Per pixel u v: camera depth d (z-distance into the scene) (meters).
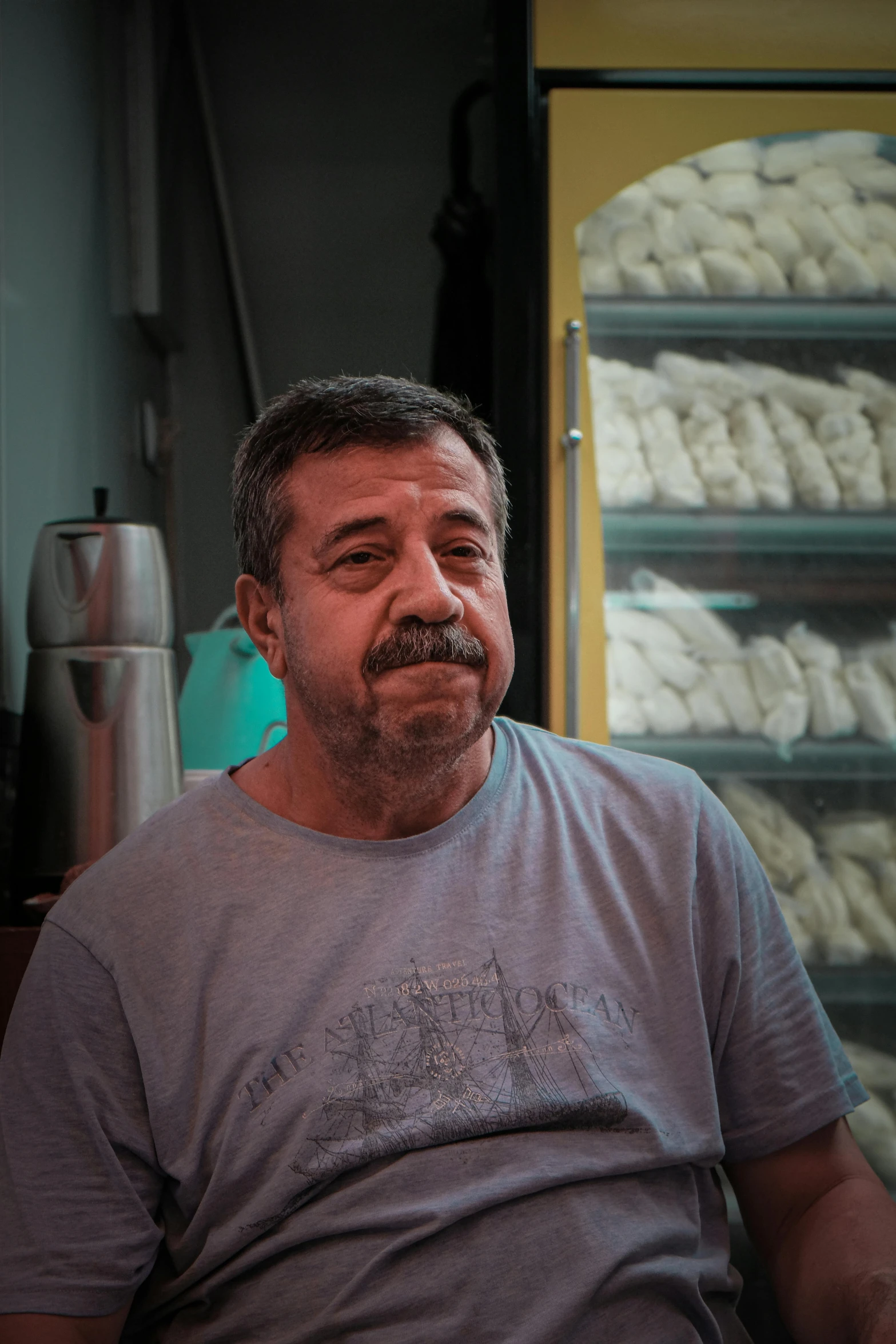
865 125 1.95
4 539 1.74
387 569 0.97
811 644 2.02
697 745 1.95
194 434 2.44
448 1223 0.89
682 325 2.03
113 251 2.31
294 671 1.00
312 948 0.96
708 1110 0.98
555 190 1.92
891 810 2.01
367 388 1.03
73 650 1.49
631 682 1.98
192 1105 0.94
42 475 1.91
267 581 1.05
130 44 2.45
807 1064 1.04
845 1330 0.91
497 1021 0.94
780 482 1.98
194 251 2.47
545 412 1.91
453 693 0.94
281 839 1.01
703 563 2.03
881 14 1.97
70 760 1.47
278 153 2.47
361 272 2.45
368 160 2.47
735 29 1.95
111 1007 0.96
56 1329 0.87
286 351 2.44
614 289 1.97
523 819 1.05
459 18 2.48
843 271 1.98
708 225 1.99
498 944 0.97
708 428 2.00
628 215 1.98
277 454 1.02
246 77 2.48
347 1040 0.93
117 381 2.30
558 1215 0.90
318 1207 0.92
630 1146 0.94
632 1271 0.90
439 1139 0.92
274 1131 0.92
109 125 2.33
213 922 0.98
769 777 1.98
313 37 2.49
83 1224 0.90
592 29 1.94
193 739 1.70
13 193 1.83
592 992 0.97
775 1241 1.01
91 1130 0.92
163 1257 0.97
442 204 2.47
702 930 1.04
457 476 1.00
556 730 1.85
